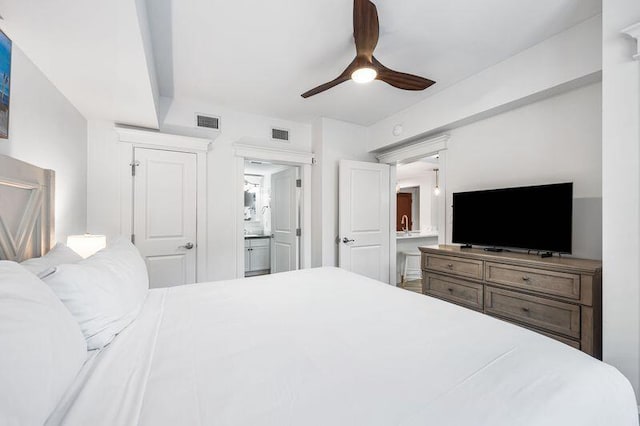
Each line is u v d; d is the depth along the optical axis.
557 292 1.76
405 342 0.98
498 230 2.33
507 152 2.43
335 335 1.04
